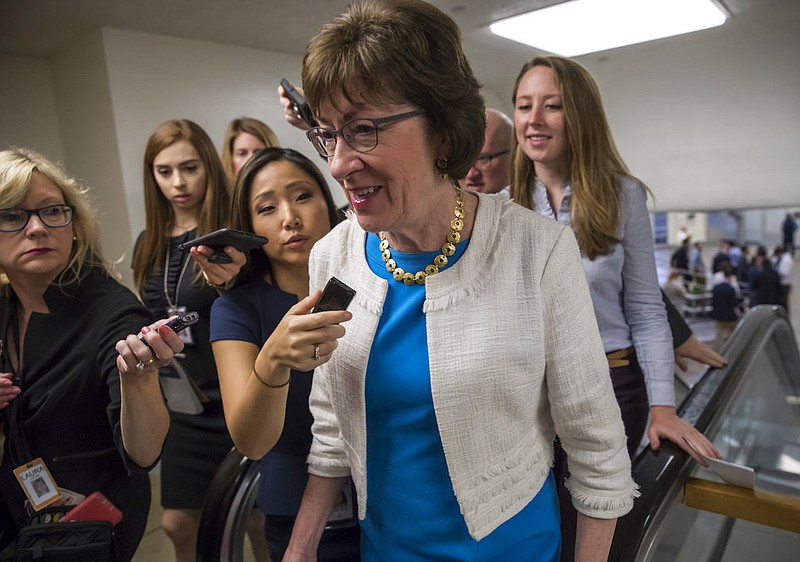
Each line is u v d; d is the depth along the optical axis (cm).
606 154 160
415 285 85
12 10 282
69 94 363
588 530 89
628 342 162
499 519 87
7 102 363
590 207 154
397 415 88
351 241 94
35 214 127
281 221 122
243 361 116
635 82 470
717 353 197
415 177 72
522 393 82
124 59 327
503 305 80
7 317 138
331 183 425
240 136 289
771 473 148
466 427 82
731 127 455
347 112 69
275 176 123
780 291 762
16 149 134
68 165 386
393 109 68
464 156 74
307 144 424
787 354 276
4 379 127
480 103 74
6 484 137
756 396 294
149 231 239
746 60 421
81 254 137
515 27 329
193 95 358
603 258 156
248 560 229
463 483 84
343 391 90
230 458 148
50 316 133
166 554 273
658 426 139
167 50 343
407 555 94
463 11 298
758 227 1370
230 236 111
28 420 133
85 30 324
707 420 149
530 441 90
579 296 83
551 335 82
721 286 753
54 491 132
